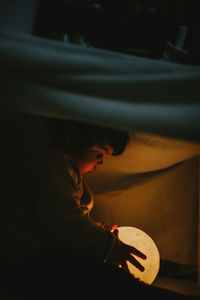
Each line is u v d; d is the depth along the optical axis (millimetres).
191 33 1991
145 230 1436
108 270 858
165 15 2004
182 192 1380
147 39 2135
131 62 732
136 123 617
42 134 979
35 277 810
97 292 800
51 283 802
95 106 634
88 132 996
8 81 648
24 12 953
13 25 910
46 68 662
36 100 647
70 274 825
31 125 937
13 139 911
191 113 640
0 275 808
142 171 1375
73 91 653
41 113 704
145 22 2033
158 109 646
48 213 855
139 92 670
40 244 859
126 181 1417
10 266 826
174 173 1376
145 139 1197
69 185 892
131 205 1439
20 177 878
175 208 1392
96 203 1465
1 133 900
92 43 2123
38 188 863
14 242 835
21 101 651
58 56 687
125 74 706
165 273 1394
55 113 663
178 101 672
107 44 2135
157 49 2168
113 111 629
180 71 748
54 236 859
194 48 1969
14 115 877
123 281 838
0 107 691
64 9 1858
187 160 1354
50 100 642
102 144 1010
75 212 879
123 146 1059
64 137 1001
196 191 1367
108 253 914
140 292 815
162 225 1413
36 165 884
